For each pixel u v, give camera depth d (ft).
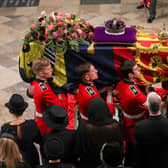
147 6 106.73
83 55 59.31
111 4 119.03
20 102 48.06
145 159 45.75
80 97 54.95
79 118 60.34
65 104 62.23
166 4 116.88
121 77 60.08
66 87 62.08
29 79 63.72
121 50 58.13
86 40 60.75
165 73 59.98
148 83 60.29
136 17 110.63
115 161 37.29
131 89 52.95
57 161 40.16
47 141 41.11
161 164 45.19
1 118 71.87
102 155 37.91
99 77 60.59
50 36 59.11
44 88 55.52
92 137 43.73
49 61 61.16
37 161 49.83
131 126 55.11
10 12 116.26
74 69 60.85
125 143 56.39
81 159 44.88
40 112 56.90
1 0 123.13
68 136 44.60
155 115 44.60
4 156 41.14
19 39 101.71
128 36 59.16
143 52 58.18
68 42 59.21
